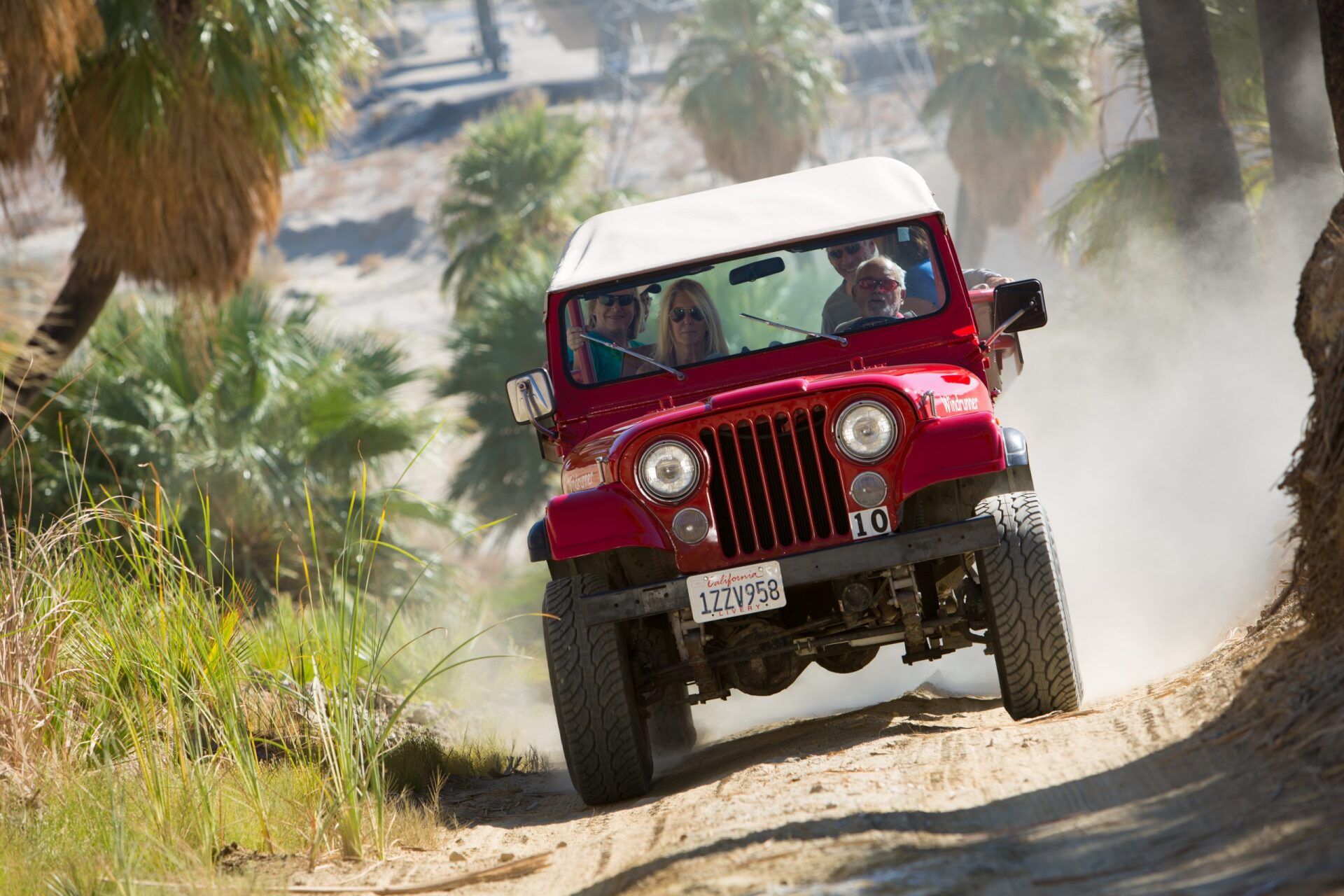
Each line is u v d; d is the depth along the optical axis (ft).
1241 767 36.81
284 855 53.36
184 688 65.05
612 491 57.21
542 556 59.77
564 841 52.29
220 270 150.20
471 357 314.14
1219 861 30.04
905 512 57.36
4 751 61.82
